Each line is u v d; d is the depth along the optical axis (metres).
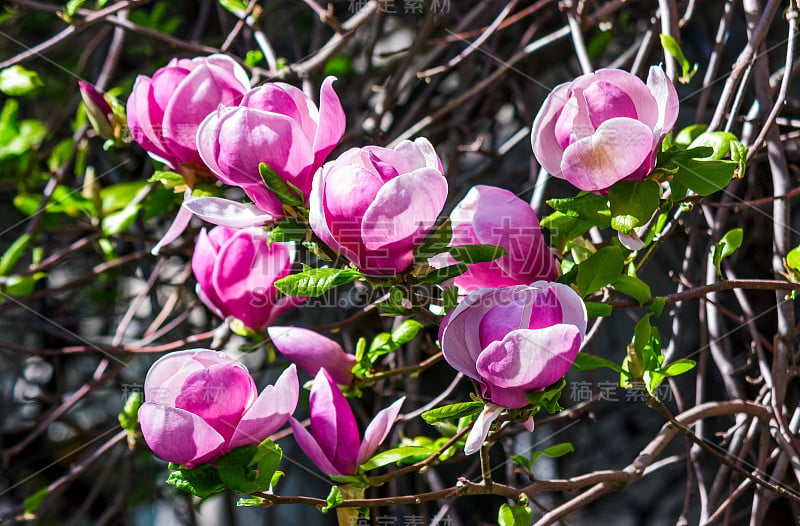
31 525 3.62
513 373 1.81
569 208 1.90
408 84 2.96
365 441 1.97
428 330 2.60
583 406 2.28
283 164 1.86
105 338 3.71
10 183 3.39
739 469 2.01
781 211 2.13
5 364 4.00
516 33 3.13
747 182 2.52
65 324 3.79
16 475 3.84
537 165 2.87
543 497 3.19
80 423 4.15
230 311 2.08
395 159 1.85
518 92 2.93
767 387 2.23
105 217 2.52
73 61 3.78
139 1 2.37
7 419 4.00
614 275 1.92
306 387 2.07
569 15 2.31
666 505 4.01
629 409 4.08
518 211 1.90
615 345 3.42
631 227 1.86
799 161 2.51
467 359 1.83
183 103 1.93
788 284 1.98
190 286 3.53
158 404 1.87
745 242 2.55
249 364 3.23
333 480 1.97
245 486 1.89
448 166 2.87
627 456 3.97
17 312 3.64
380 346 2.09
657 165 1.89
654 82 1.86
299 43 3.65
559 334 1.80
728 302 2.69
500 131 3.66
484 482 1.96
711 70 2.23
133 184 2.56
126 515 3.33
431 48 3.45
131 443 2.28
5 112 2.73
